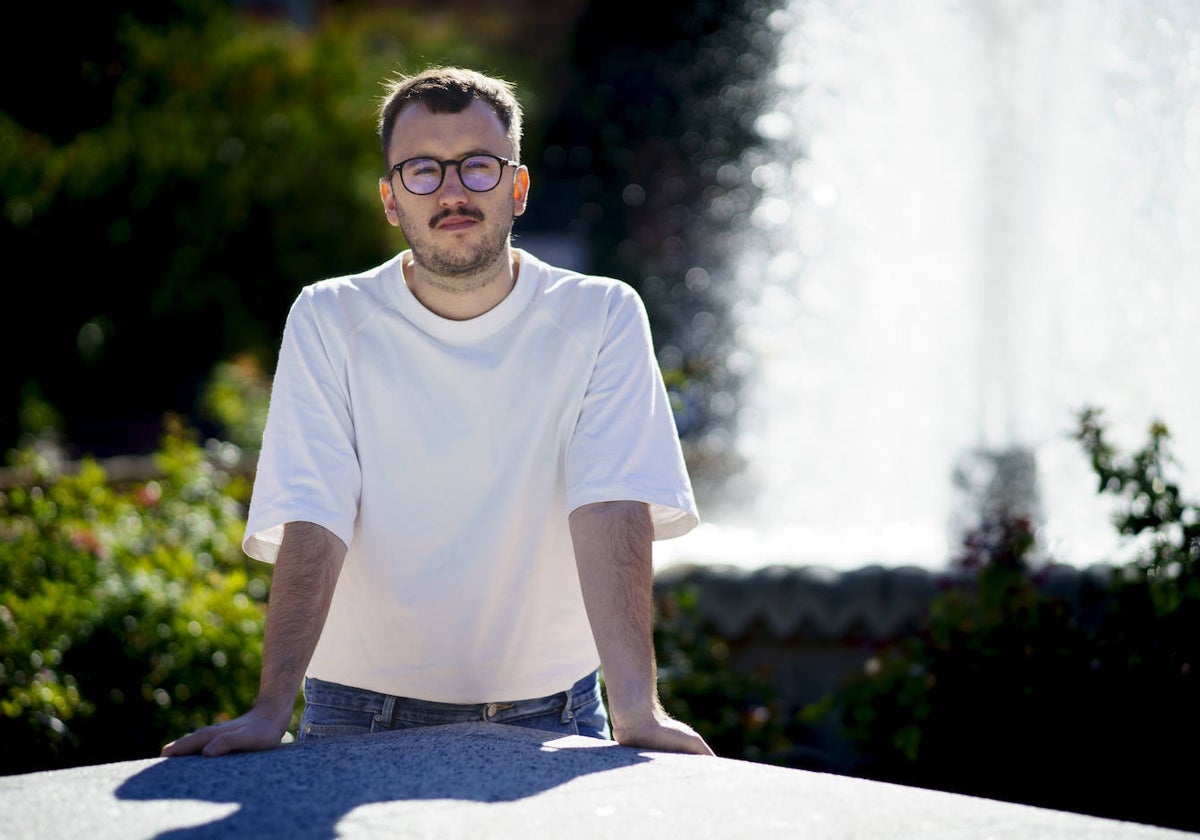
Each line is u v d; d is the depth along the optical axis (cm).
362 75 1413
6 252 1292
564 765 204
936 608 380
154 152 1304
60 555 460
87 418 1416
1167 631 342
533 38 1736
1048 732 346
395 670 249
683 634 430
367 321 246
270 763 206
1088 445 374
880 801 184
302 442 238
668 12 1653
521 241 1655
